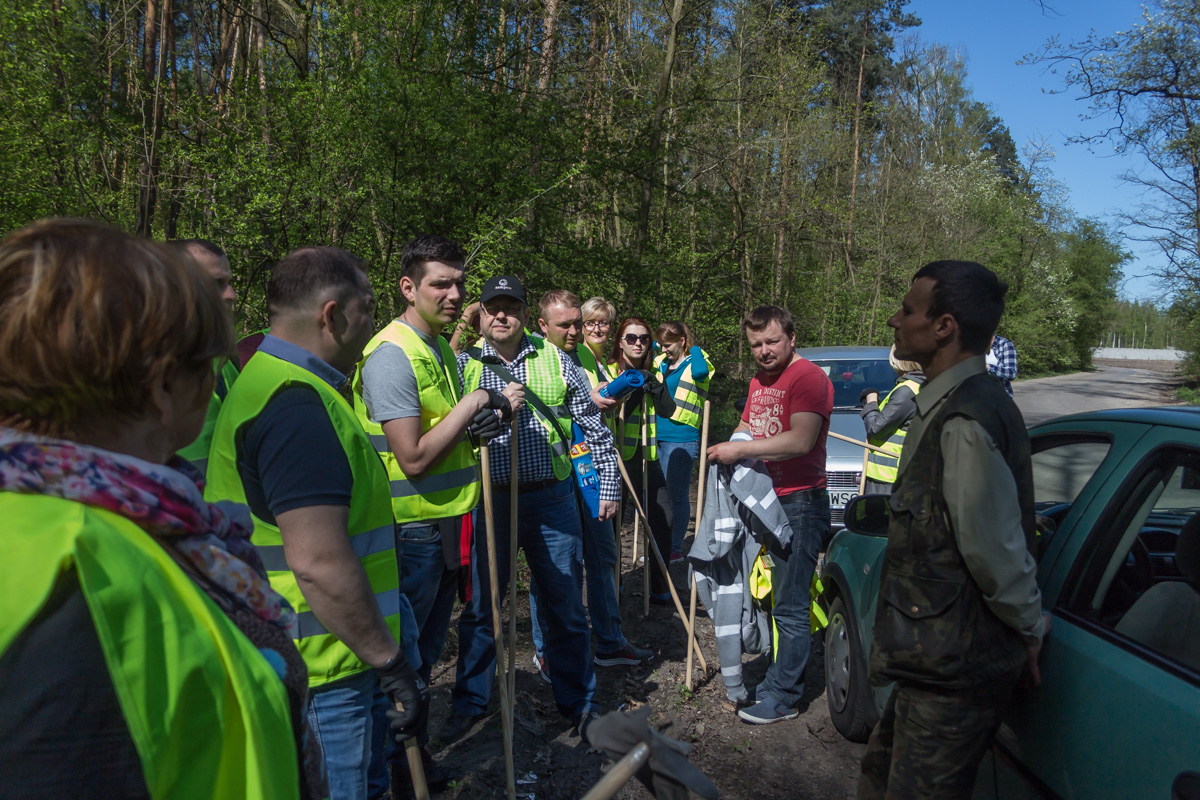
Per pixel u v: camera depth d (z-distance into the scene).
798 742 3.44
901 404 4.44
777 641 3.54
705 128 13.12
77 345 0.74
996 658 1.86
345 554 1.63
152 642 0.73
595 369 5.10
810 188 17.16
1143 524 2.03
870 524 3.04
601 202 10.75
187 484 0.83
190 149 6.94
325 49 7.79
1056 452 2.60
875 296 22.92
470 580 3.20
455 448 2.88
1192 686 1.69
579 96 11.24
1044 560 2.26
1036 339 40.22
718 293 14.20
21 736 0.67
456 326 5.41
